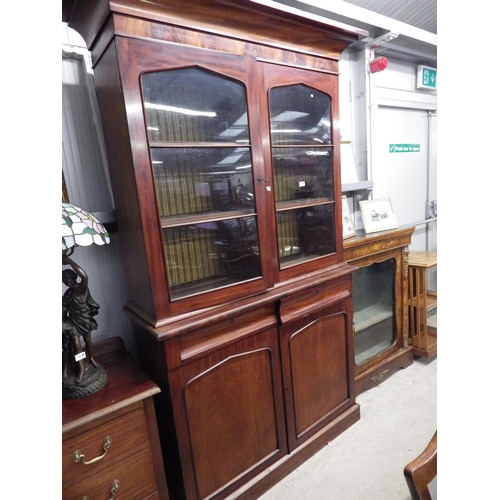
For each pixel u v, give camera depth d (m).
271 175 1.29
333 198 1.55
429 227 3.04
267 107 1.25
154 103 1.08
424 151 2.90
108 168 1.27
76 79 1.30
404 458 1.55
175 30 1.02
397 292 2.17
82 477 0.95
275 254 1.34
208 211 1.25
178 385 1.13
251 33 1.17
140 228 1.05
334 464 1.54
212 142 1.18
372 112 2.28
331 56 1.44
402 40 2.21
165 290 1.09
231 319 1.23
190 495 1.20
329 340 1.61
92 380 1.04
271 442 1.43
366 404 1.94
